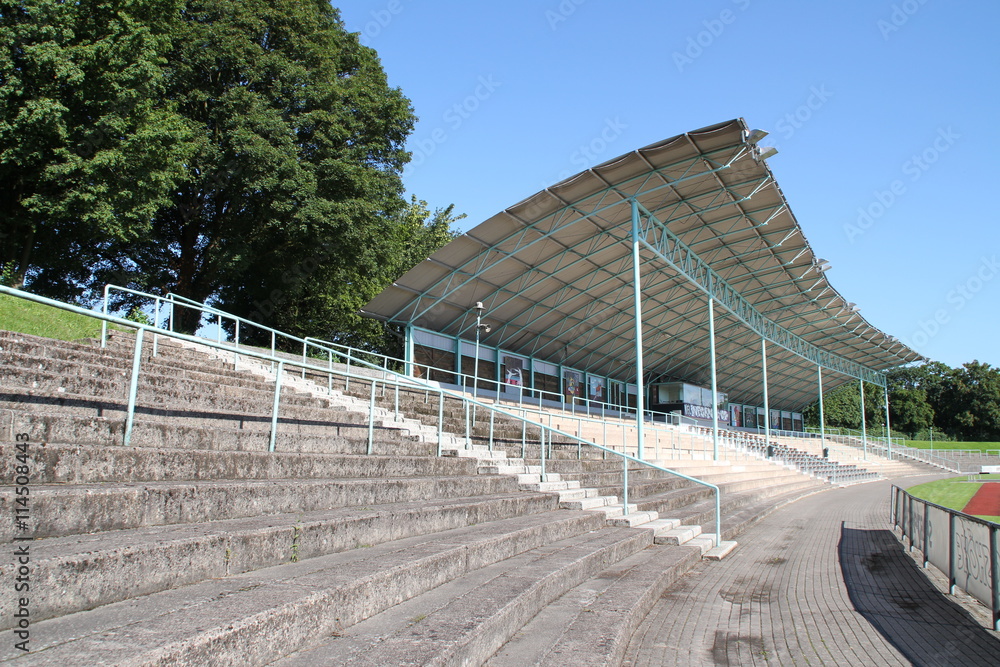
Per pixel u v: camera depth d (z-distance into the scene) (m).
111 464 4.61
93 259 24.98
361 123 28.84
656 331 39.97
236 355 13.71
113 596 3.32
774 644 6.27
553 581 6.34
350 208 26.44
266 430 7.77
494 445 14.71
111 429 5.32
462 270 25.48
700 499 17.78
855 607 7.86
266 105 25.66
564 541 8.82
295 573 4.24
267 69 26.20
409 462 8.66
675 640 6.31
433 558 5.27
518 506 9.14
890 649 6.16
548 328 34.31
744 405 59.97
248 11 26.52
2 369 5.98
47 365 7.08
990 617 7.43
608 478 15.34
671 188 23.55
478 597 5.08
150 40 18.94
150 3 19.38
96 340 11.53
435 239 45.62
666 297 34.88
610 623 5.70
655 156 20.95
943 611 7.71
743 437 45.50
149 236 24.42
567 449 17.91
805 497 27.81
